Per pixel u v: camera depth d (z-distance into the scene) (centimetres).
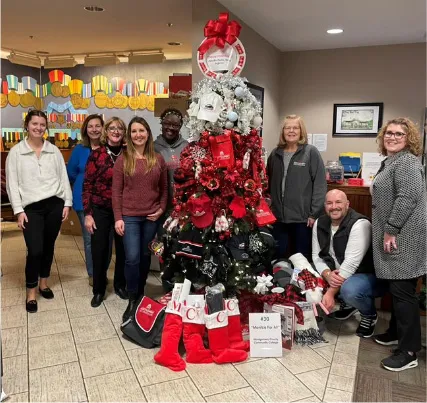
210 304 238
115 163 286
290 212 306
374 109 535
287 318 251
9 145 650
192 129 251
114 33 505
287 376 223
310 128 565
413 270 225
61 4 398
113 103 656
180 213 256
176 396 204
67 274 388
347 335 272
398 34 467
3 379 217
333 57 544
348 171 399
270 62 518
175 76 415
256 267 260
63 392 207
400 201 222
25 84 669
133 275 287
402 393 209
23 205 296
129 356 242
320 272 279
